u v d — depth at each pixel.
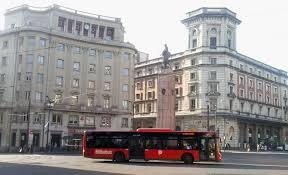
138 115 103.12
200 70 87.56
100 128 76.94
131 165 30.70
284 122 108.94
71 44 76.12
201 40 88.50
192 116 88.38
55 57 73.75
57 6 75.75
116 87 80.06
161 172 23.95
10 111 70.38
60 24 76.56
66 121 73.12
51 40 73.50
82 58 77.25
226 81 86.25
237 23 92.56
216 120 83.88
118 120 79.19
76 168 26.64
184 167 29.05
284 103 115.06
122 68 81.31
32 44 71.62
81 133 74.19
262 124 99.38
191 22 91.62
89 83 77.56
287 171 26.38
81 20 78.88
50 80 72.50
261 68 103.69
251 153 66.12
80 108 74.62
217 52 86.75
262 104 101.88
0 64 74.12
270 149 95.88
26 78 70.62
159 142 33.94
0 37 75.12
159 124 51.22
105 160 37.62
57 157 43.09
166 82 51.97
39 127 69.56
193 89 89.00
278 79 113.12
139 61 111.81
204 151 33.31
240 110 91.50
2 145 69.81
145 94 102.25
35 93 70.44
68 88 74.69
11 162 32.88
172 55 96.75
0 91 72.94
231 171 25.67
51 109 70.88
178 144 33.66
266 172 25.25
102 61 79.44
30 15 75.94
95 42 78.62
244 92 93.94
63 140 71.44
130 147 34.31
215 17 88.06
